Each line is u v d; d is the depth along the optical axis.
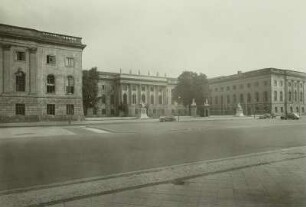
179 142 17.53
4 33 40.97
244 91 94.94
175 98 77.81
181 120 51.19
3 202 6.18
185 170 9.12
